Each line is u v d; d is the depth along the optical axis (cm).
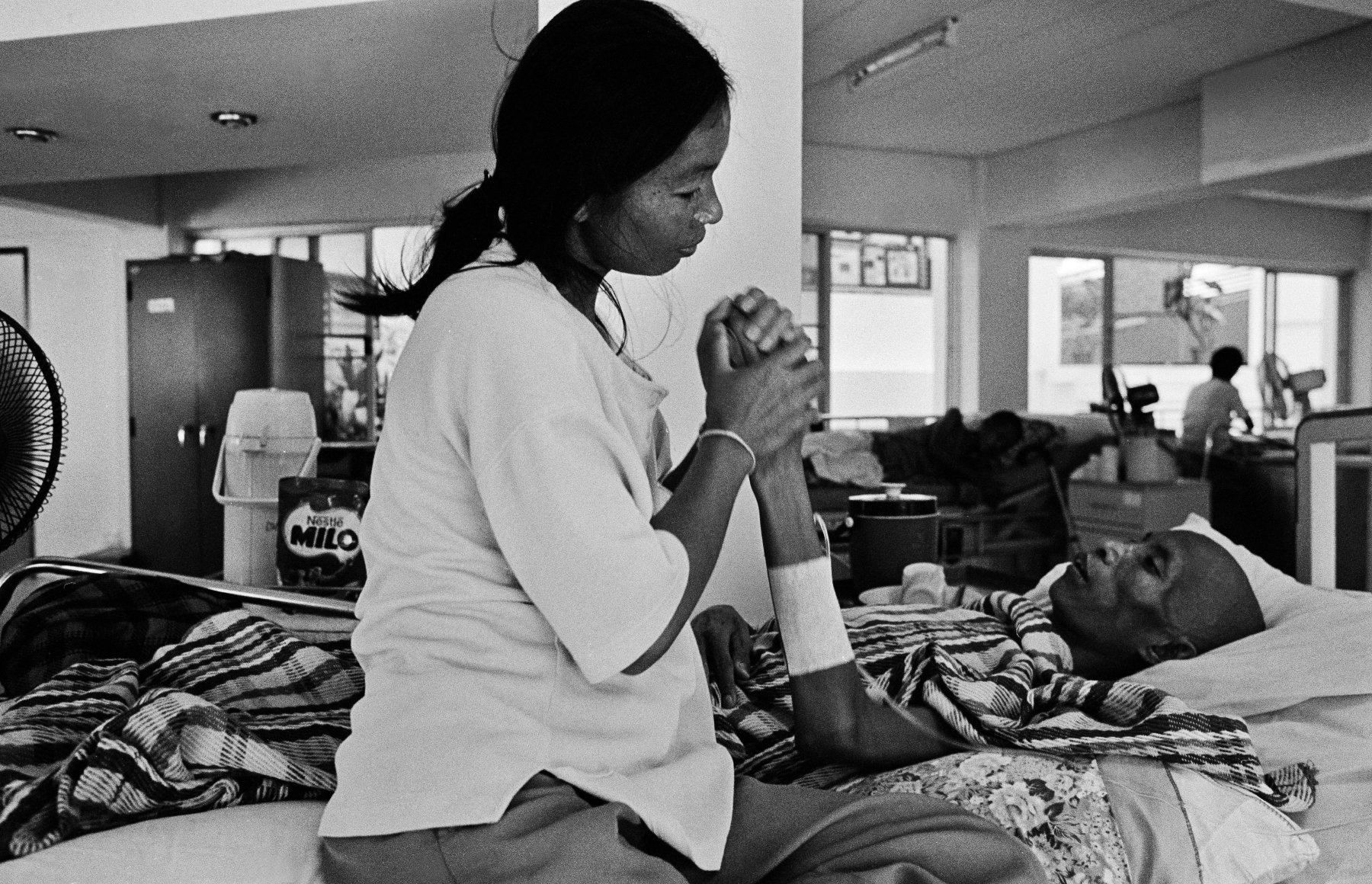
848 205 780
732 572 180
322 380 690
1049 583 185
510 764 79
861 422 854
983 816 109
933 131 729
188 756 101
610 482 77
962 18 505
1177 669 143
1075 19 508
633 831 85
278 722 123
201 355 627
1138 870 110
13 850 88
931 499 194
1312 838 116
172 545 636
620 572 75
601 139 82
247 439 192
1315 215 980
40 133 431
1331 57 536
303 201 711
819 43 541
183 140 443
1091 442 614
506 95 87
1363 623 144
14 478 141
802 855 94
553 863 76
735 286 184
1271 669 139
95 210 665
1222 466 564
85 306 710
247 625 139
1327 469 193
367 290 96
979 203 811
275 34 294
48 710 112
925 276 868
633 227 87
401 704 82
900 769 118
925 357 872
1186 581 153
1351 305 1033
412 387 83
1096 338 973
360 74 337
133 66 328
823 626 116
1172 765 117
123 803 93
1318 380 762
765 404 88
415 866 78
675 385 180
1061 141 746
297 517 176
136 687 124
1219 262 970
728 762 94
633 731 86
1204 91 605
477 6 273
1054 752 116
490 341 79
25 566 149
